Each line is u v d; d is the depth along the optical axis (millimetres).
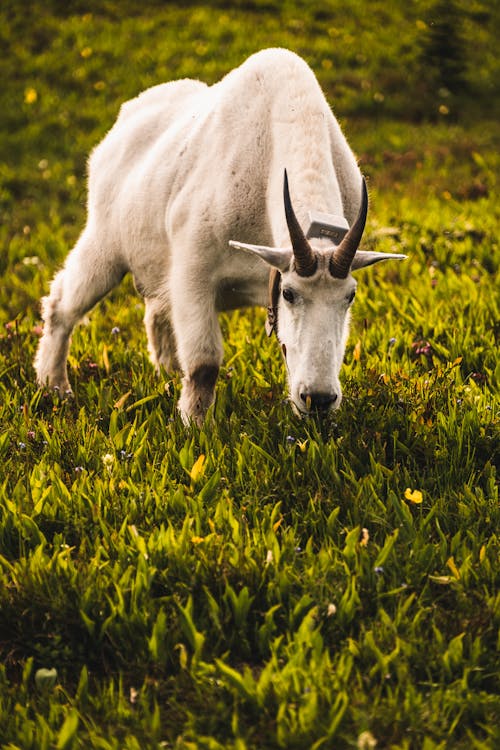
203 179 7699
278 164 7227
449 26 25141
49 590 5328
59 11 28984
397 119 23922
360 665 4898
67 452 7051
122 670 5020
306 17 28828
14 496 6312
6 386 9078
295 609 5148
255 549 5578
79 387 8883
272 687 4602
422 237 13633
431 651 4883
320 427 6941
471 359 8688
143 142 8883
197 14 28781
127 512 6129
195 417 7781
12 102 24047
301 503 6262
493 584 5398
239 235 7555
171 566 5492
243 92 7641
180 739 4352
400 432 7070
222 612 5238
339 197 7125
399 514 5988
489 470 6602
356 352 8492
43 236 15688
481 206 16000
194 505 6105
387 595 5285
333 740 4355
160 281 8727
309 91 7363
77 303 9258
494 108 24359
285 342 6570
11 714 4727
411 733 4422
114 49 26594
